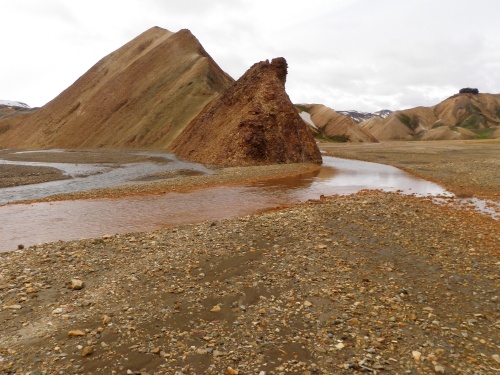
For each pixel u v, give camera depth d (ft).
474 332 27.91
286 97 196.65
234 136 178.50
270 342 26.20
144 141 331.16
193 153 206.28
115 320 28.68
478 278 37.96
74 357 23.81
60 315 29.30
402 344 26.11
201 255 42.78
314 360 24.17
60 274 37.58
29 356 23.79
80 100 444.96
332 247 46.16
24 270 38.29
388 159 210.59
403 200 75.92
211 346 25.44
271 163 171.94
